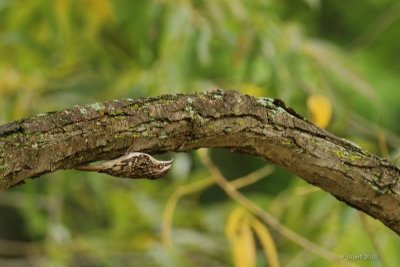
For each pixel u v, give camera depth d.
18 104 5.11
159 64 4.80
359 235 4.31
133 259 5.17
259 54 4.64
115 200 5.29
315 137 2.76
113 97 4.93
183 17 4.67
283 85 4.63
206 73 5.02
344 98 4.88
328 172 2.78
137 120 2.61
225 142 2.71
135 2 5.02
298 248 4.60
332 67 4.66
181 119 2.64
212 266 5.22
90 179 5.30
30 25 5.23
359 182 2.79
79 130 2.56
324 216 4.48
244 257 3.79
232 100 2.69
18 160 2.51
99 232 5.30
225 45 4.81
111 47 5.23
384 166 2.81
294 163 2.77
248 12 4.75
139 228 5.29
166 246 4.28
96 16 5.09
